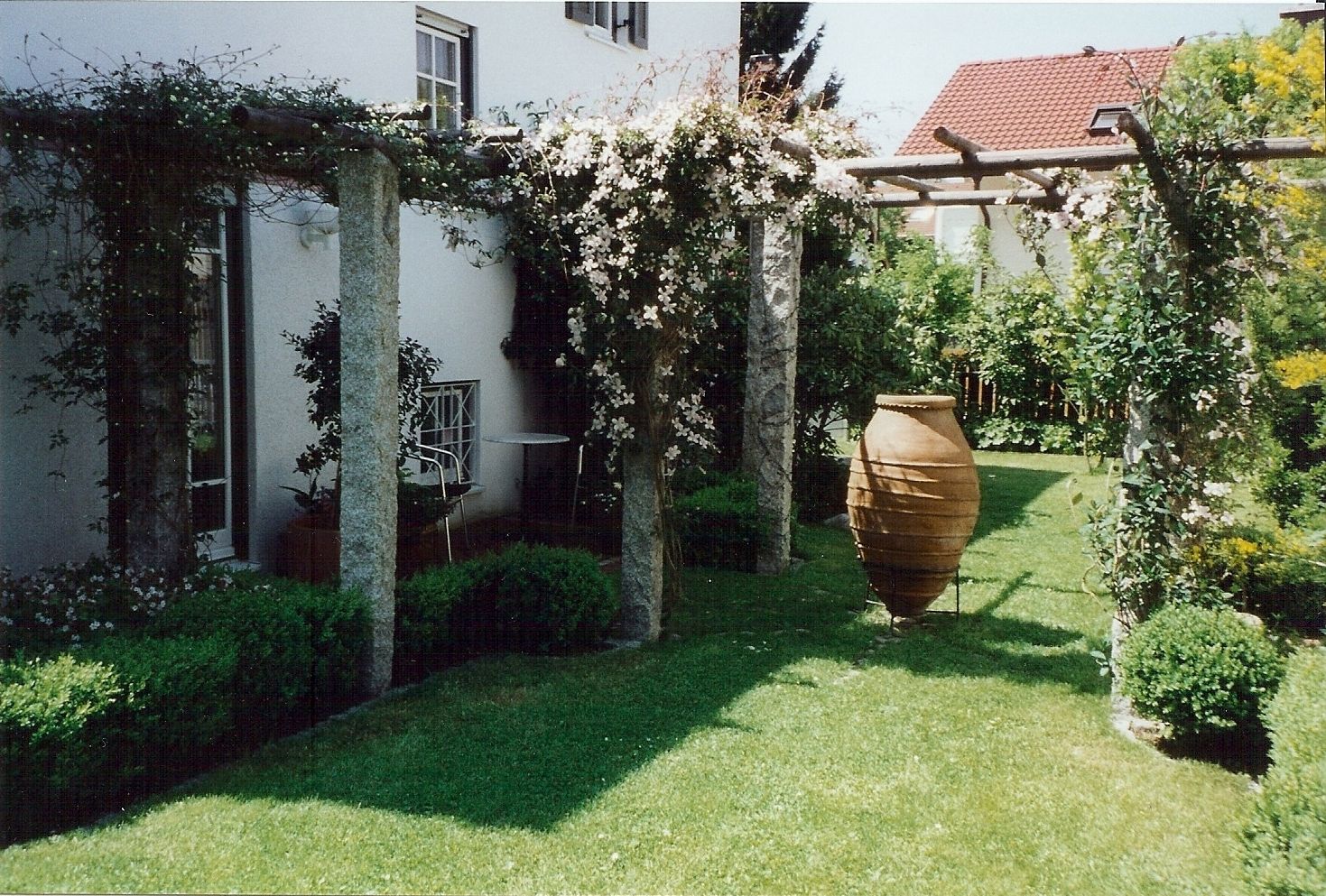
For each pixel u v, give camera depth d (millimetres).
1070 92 17266
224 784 3912
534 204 5801
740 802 3863
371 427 4836
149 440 5258
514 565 5789
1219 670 4305
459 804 3773
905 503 6062
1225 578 5480
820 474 10367
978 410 15680
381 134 4684
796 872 3389
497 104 9055
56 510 5660
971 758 4336
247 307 6785
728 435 9969
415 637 5336
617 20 10867
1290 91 4355
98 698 3586
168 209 5141
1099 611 6770
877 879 3361
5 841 3424
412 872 3297
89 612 4652
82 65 5633
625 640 6078
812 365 9672
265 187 6543
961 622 6516
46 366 5555
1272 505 6195
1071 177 6641
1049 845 3613
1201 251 4625
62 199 5027
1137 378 4750
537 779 4004
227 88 5871
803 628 6359
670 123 5277
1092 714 4887
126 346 5219
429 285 8516
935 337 15203
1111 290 4934
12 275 5355
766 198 5371
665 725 4605
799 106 6422
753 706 4883
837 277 10250
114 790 3777
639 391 5887
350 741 4363
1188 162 4543
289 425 7145
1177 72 5461
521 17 9266
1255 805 3412
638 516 6035
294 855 3363
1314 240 4836
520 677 5262
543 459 10203
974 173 5316
